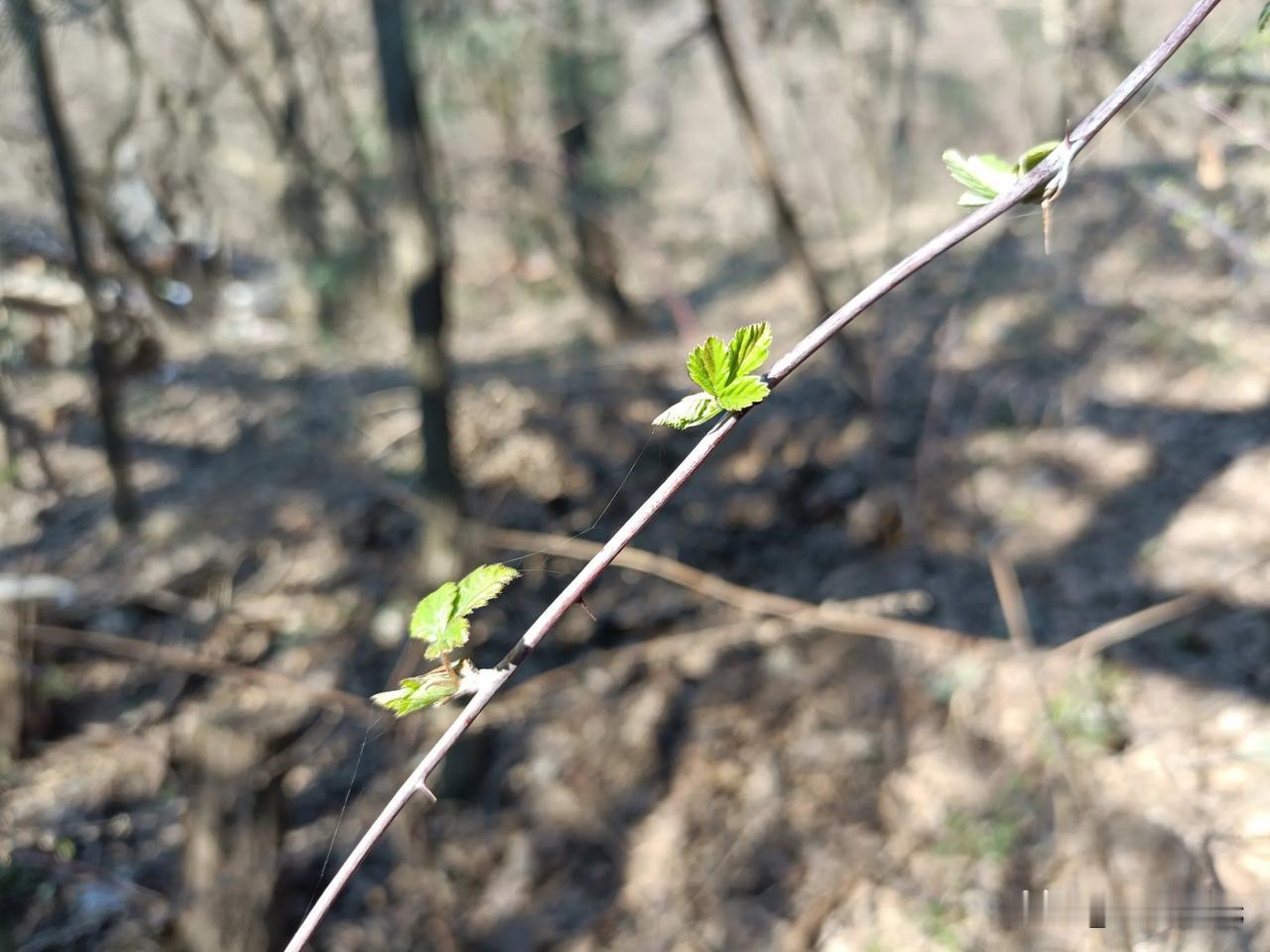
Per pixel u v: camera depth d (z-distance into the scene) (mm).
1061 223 6168
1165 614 3742
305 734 4141
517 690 4070
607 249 6730
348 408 6195
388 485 5254
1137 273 5645
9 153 4812
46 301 4934
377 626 4688
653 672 4320
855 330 4973
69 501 5766
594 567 674
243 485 5652
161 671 4559
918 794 3535
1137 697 3518
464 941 3523
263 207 7223
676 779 3914
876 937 3156
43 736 4254
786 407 5555
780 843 3588
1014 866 3150
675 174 8867
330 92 5949
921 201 6727
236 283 7273
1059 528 4414
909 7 5059
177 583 4996
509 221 6863
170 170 5371
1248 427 4570
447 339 3668
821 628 4293
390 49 3436
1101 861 2967
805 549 4824
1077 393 5082
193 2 5188
